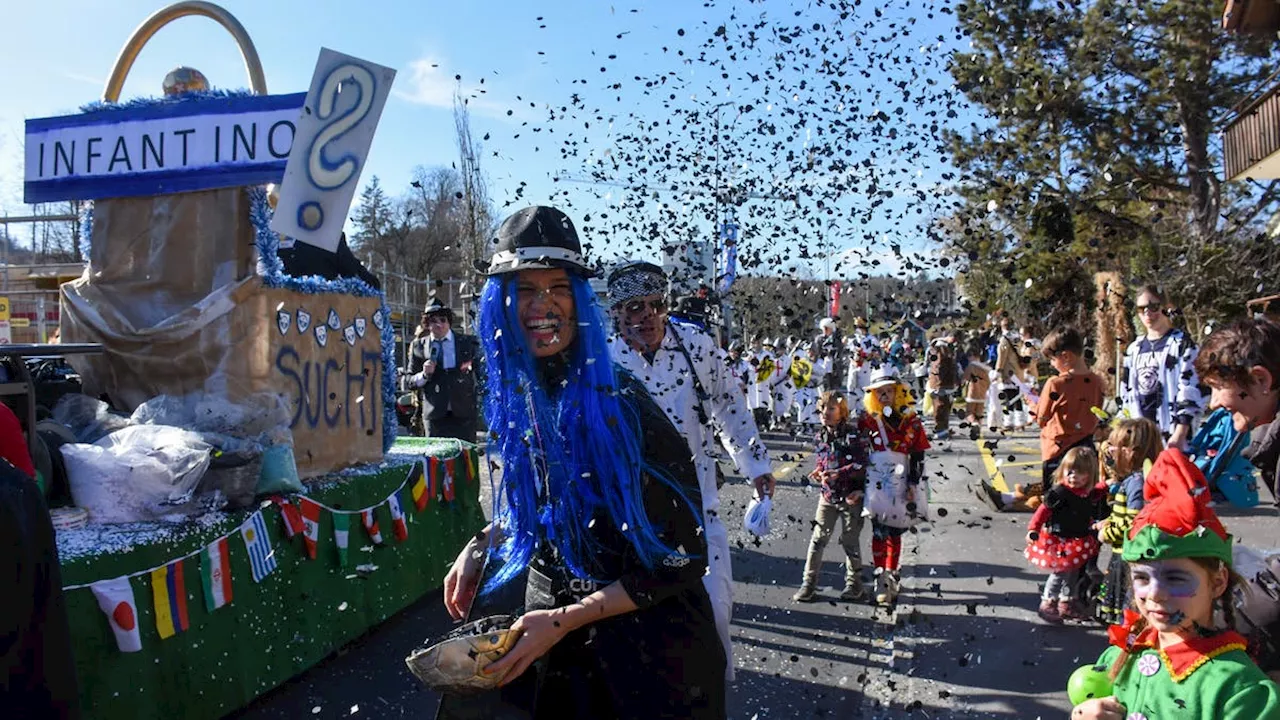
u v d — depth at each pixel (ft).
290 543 12.85
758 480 11.59
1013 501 23.12
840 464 16.80
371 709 12.46
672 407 9.96
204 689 11.03
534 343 5.96
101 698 9.54
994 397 29.68
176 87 14.65
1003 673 13.20
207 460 11.58
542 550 6.10
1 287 63.31
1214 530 5.82
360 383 16.15
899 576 16.22
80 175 14.23
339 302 15.61
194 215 13.88
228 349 13.30
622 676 5.71
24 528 5.68
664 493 5.74
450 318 25.13
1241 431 7.72
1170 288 30.35
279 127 13.20
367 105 9.84
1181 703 5.84
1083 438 17.10
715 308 10.59
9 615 5.53
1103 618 14.60
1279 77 30.19
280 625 12.59
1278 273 30.66
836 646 14.82
